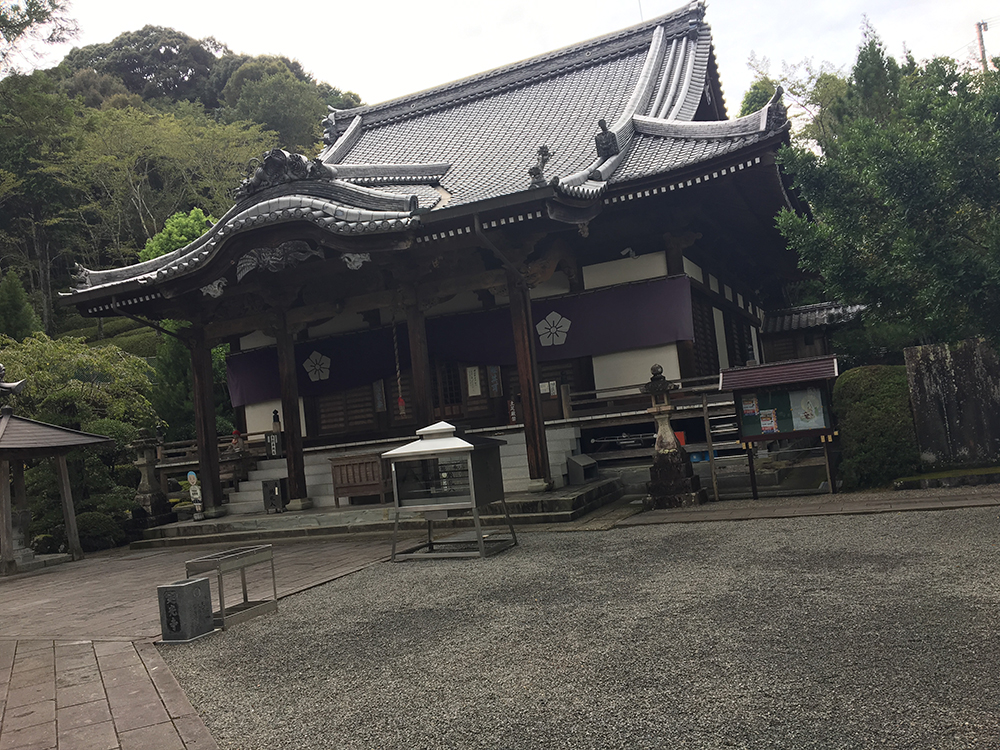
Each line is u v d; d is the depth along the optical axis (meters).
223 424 24.58
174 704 4.46
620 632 4.86
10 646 6.67
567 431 13.88
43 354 17.36
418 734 3.59
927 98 10.13
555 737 3.36
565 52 22.28
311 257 13.58
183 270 13.50
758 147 12.48
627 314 15.03
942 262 9.18
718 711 3.42
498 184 14.77
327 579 8.20
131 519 15.13
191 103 55.88
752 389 10.37
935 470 9.88
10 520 12.77
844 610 4.78
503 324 16.28
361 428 18.42
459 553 8.64
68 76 54.56
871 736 3.01
